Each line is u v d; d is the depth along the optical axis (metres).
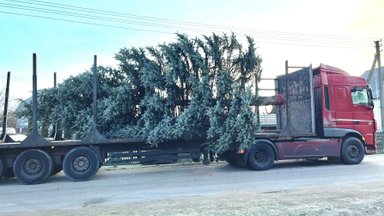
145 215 5.68
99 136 11.50
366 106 14.23
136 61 12.44
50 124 12.98
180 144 12.66
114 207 6.70
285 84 13.52
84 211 6.41
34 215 6.33
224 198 7.09
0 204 7.98
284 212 5.53
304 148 13.23
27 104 12.89
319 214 5.41
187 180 10.68
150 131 11.70
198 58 11.94
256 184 9.62
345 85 13.99
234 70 12.48
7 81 12.52
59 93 12.64
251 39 12.51
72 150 11.21
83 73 12.75
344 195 6.81
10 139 11.91
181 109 12.36
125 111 12.29
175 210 5.95
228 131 11.61
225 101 11.91
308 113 13.38
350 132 13.88
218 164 14.86
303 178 10.52
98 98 12.77
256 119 11.91
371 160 15.45
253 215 5.42
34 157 10.92
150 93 12.15
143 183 10.36
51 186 10.33
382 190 7.44
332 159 15.28
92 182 10.80
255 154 12.67
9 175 11.89
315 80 13.97
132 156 12.02
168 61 12.02
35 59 11.20
